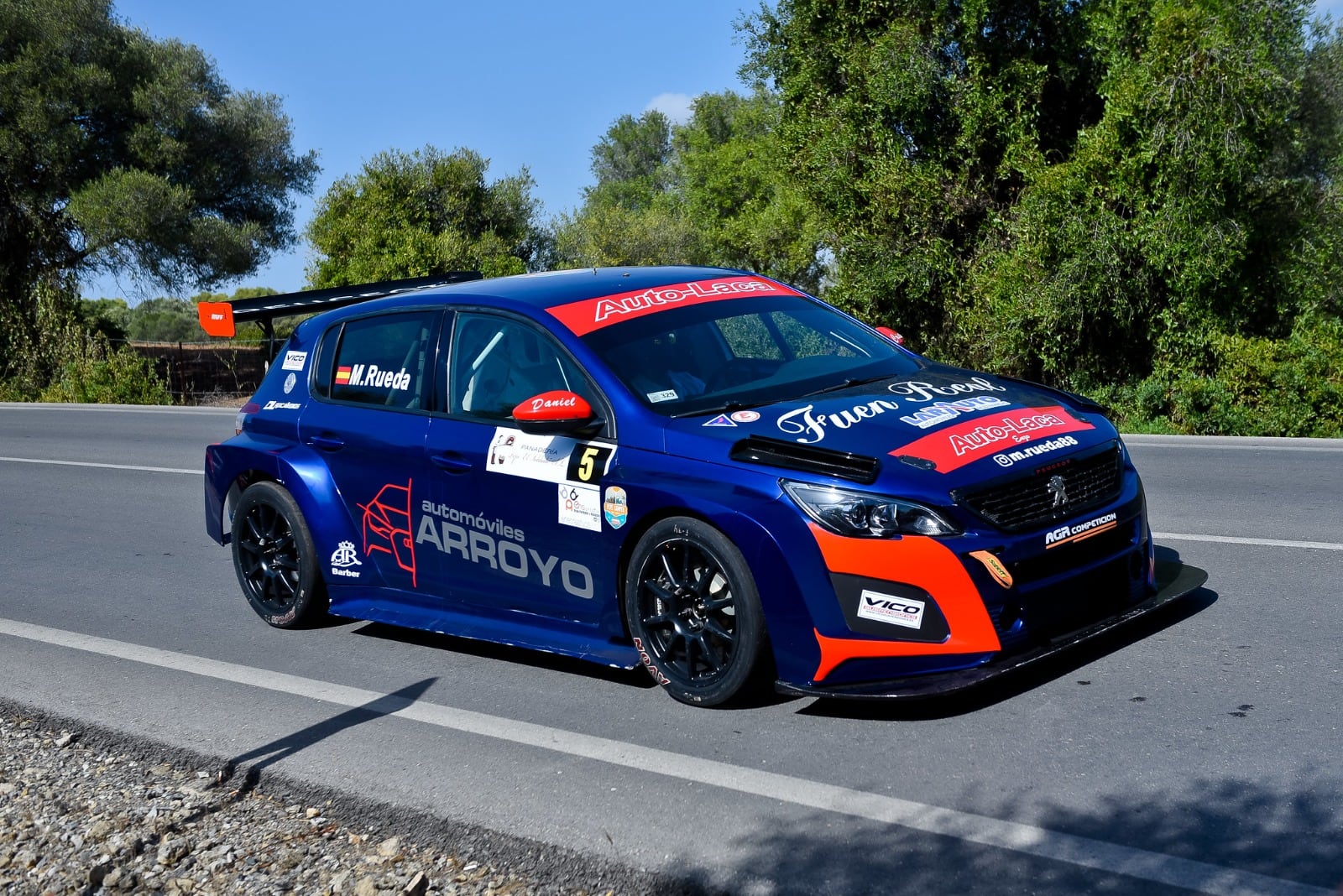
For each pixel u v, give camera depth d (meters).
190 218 34.03
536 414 4.62
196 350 35.50
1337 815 3.25
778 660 4.22
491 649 5.59
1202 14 15.98
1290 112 16.39
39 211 33.16
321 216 31.69
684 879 3.27
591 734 4.38
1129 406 17.09
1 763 4.69
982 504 4.07
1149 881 3.00
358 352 5.93
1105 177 17.47
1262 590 5.40
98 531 9.21
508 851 3.57
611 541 4.65
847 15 21.14
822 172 21.72
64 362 26.36
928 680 4.01
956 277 20.86
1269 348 15.16
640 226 38.34
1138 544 4.54
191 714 4.95
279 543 6.12
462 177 31.66
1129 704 4.16
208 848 3.82
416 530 5.44
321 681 5.28
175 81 34.12
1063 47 19.86
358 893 3.41
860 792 3.68
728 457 4.36
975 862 3.19
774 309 5.51
